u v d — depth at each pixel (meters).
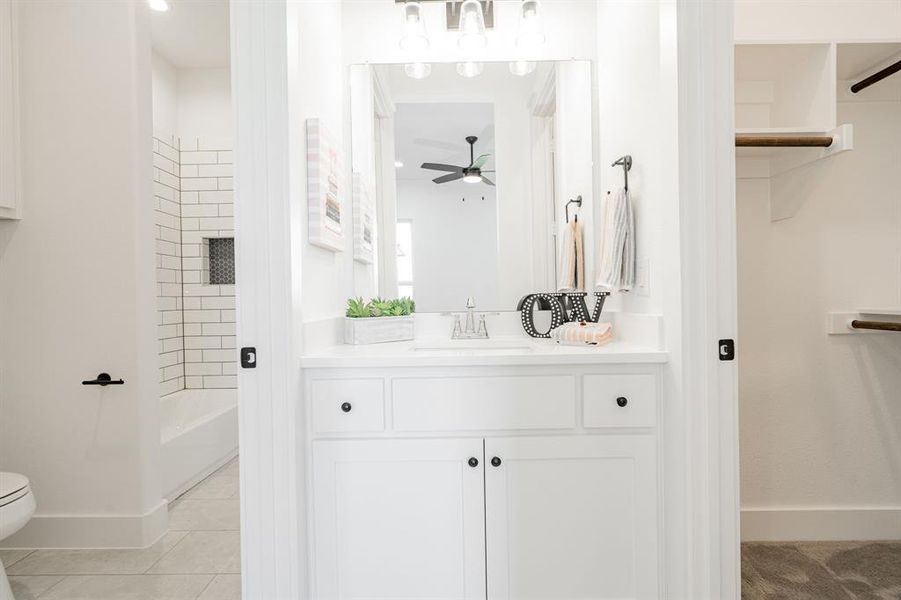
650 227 1.72
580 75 2.27
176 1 2.99
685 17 1.41
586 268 2.24
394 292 2.27
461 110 2.29
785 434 2.13
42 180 2.14
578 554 1.51
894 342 2.12
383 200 2.28
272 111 1.37
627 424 1.50
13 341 2.14
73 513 2.14
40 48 2.15
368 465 1.49
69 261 2.14
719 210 1.42
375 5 2.27
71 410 2.14
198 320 3.87
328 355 1.54
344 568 1.50
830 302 2.13
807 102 1.92
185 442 2.79
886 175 2.13
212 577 1.90
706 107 1.41
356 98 2.25
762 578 1.83
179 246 3.84
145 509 2.16
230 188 3.86
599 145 2.26
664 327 1.54
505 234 2.28
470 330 2.16
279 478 1.39
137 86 2.17
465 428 1.49
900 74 1.99
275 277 1.37
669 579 1.50
